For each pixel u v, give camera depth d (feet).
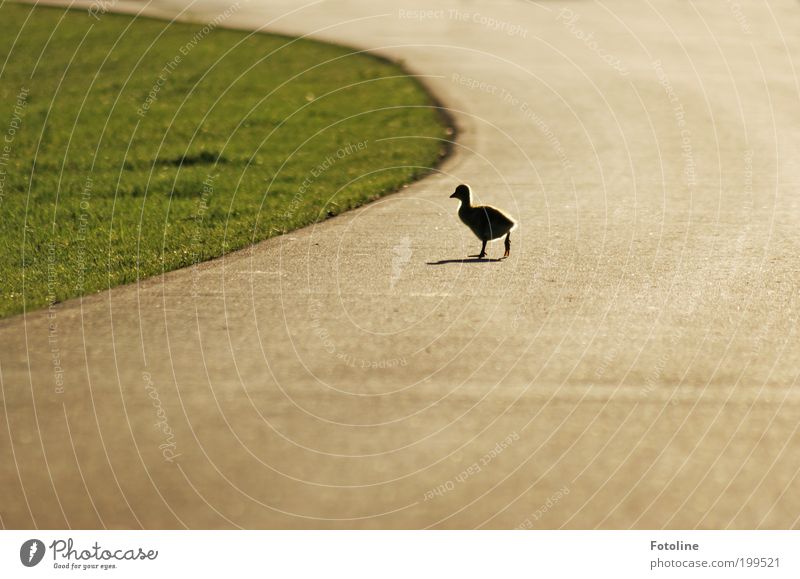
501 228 78.84
